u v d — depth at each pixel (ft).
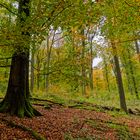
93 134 35.42
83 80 35.14
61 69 33.78
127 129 43.57
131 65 123.85
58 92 74.08
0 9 32.73
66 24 25.73
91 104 66.95
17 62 37.09
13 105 36.14
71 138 30.91
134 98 117.29
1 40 23.36
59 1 23.61
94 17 26.50
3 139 25.58
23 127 29.35
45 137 29.45
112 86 181.16
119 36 43.06
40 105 49.47
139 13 33.88
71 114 46.52
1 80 75.10
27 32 24.22
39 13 23.67
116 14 34.17
